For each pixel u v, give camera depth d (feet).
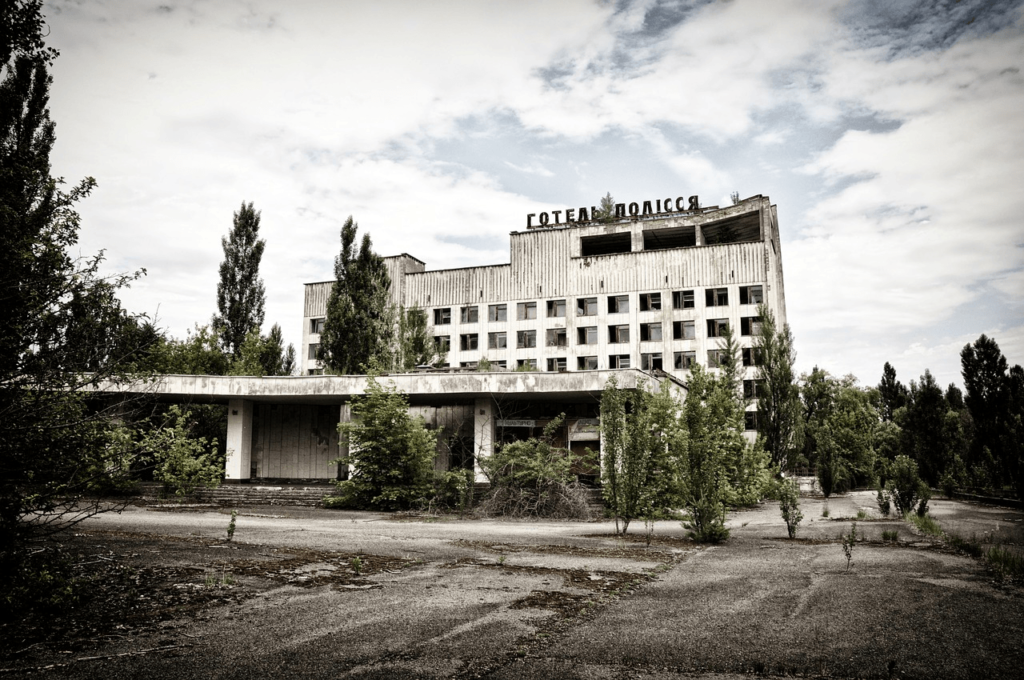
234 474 105.70
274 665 20.36
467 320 211.41
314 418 118.52
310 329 229.04
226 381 101.45
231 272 174.50
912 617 26.78
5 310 27.61
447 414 106.83
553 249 206.80
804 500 116.67
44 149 45.39
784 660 21.59
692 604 29.19
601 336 197.16
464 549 45.70
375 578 33.91
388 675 19.69
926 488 75.56
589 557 43.01
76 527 50.72
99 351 30.89
